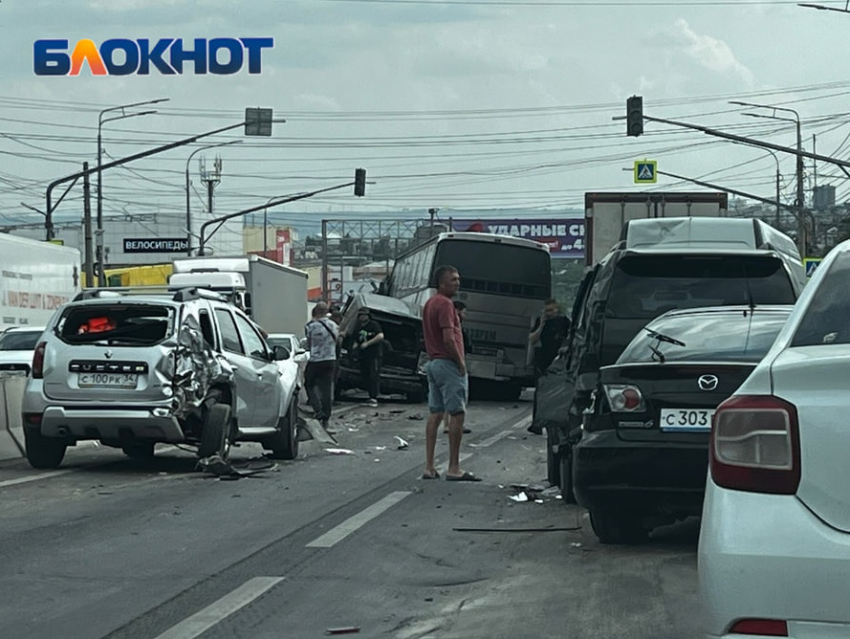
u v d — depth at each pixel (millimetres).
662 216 31703
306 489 12672
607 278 10836
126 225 97938
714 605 4211
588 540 9430
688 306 10578
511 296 32688
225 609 7125
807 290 4965
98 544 9297
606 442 8500
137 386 13906
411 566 8398
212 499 11891
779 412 4238
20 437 16969
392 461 15891
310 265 127375
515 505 11367
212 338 14742
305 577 8039
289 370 16578
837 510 4113
